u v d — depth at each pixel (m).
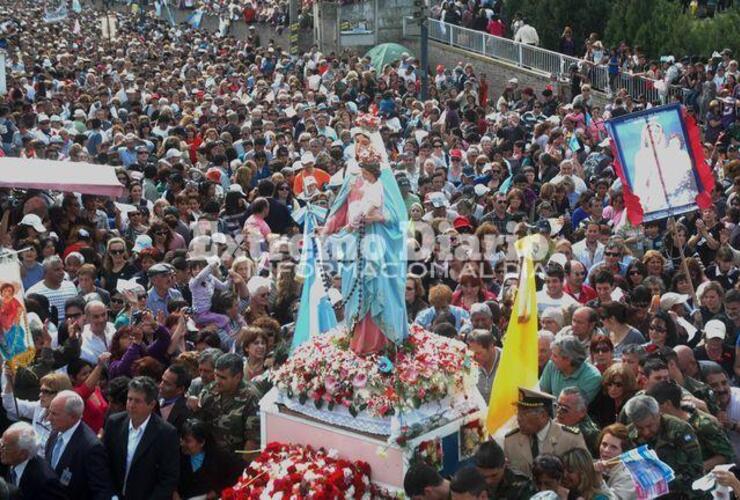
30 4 66.06
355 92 30.91
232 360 10.03
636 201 14.73
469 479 7.86
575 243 16.39
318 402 9.27
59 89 30.70
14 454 9.32
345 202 9.24
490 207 18.12
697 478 9.01
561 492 8.45
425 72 29.36
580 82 32.59
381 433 8.94
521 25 37.19
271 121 25.33
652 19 35.31
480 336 10.49
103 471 9.51
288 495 8.85
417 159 21.95
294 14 42.72
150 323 11.60
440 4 41.03
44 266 13.76
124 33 51.34
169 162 20.34
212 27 53.22
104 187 16.12
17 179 15.49
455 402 9.29
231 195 17.28
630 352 10.42
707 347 11.98
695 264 14.99
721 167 22.12
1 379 11.07
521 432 9.01
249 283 13.42
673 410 9.45
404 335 9.30
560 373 10.36
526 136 26.00
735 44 34.69
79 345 11.54
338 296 11.46
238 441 10.05
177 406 10.17
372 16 40.78
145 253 14.62
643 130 14.70
